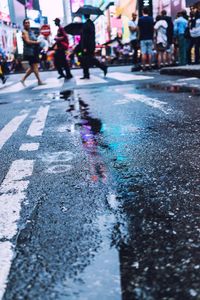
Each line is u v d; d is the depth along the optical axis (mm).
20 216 2018
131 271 1430
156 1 24188
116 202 2131
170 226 1787
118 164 2891
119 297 1281
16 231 1838
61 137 4016
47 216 1996
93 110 5766
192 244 1602
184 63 15328
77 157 3166
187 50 15367
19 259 1568
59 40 14156
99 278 1399
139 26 14688
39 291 1345
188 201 2074
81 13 16547
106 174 2660
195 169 2629
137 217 1914
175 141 3496
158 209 1996
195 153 3039
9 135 4336
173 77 10781
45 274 1447
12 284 1396
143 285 1339
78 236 1744
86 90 9109
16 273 1466
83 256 1562
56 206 2127
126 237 1705
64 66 14484
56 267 1491
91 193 2297
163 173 2596
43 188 2443
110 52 47094
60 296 1310
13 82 16000
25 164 3045
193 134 3729
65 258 1555
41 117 5500
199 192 2195
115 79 11883
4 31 47062
